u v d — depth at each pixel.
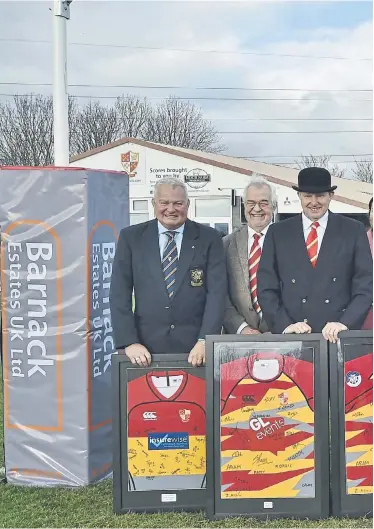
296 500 3.87
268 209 4.21
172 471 4.04
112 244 4.66
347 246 3.88
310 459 3.86
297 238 3.95
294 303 3.93
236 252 4.28
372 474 3.86
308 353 3.84
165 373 4.01
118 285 4.03
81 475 4.47
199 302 4.02
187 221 4.08
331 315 3.89
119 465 4.01
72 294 4.41
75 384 4.44
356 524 3.78
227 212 24.62
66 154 6.03
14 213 4.43
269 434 3.86
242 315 4.25
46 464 4.52
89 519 3.94
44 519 3.95
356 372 3.84
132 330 4.00
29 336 4.48
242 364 3.85
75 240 4.38
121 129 47.72
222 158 29.53
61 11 5.91
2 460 5.00
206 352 3.84
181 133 48.62
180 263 4.00
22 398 4.54
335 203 24.00
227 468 3.86
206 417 3.85
